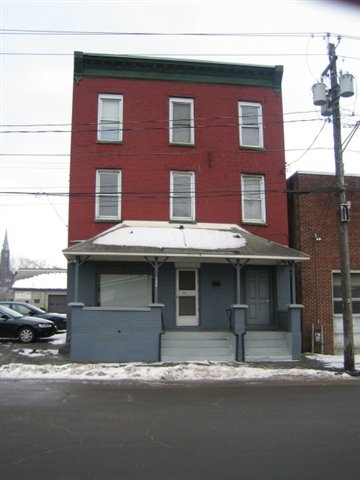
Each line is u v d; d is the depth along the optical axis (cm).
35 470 527
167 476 511
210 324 1775
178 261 1736
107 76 1934
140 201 1873
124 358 1512
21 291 4428
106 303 1741
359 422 751
